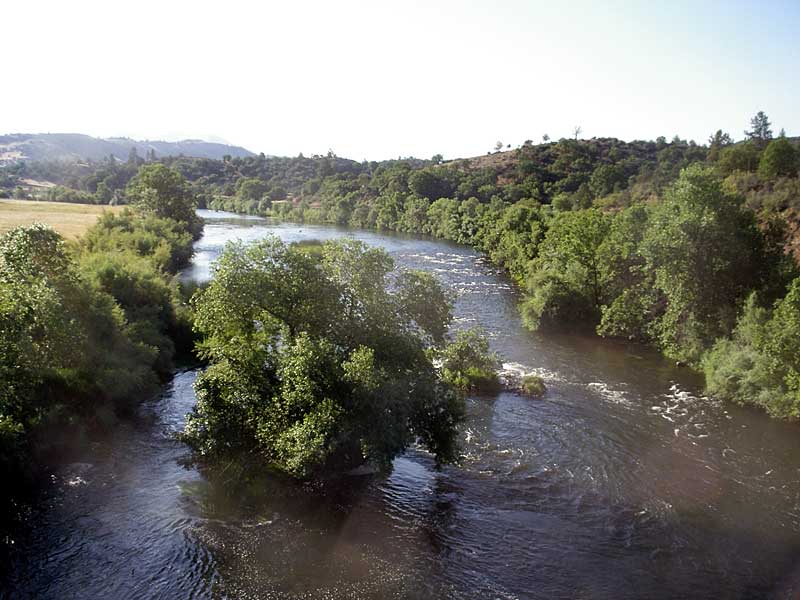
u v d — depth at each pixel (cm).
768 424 3134
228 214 19075
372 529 2084
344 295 2575
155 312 4109
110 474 2384
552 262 6375
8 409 2306
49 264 3116
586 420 3153
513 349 4647
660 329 4756
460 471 2569
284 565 1848
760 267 4281
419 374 2425
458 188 17238
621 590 1802
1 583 1709
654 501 2334
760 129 17975
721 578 1870
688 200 4300
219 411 2314
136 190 10919
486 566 1900
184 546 1927
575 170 18950
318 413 2066
